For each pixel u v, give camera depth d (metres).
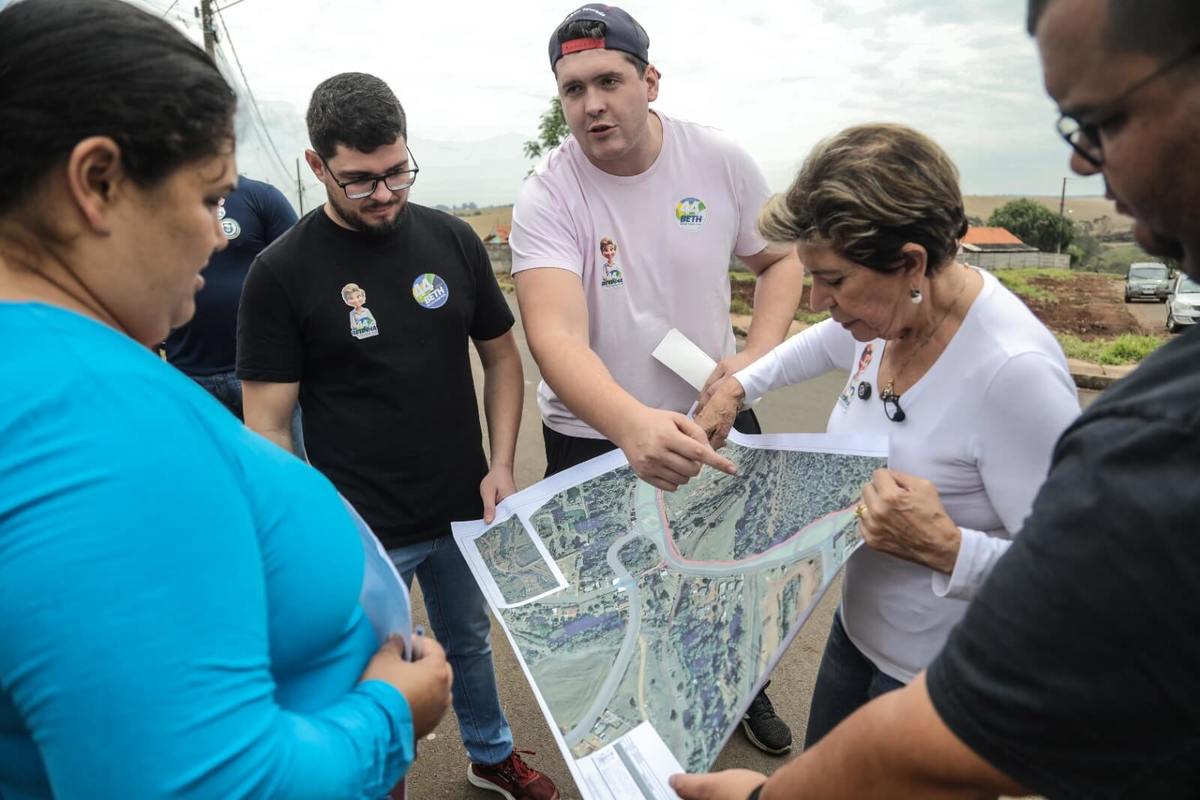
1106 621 0.55
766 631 1.12
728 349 2.13
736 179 1.95
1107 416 0.59
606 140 1.75
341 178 1.59
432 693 0.87
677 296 1.97
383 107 1.58
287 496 0.74
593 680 1.19
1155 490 0.53
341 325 1.71
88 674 0.55
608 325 1.98
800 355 1.61
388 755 0.78
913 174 1.00
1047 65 0.58
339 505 0.84
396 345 1.74
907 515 1.08
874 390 1.28
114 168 0.63
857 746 0.71
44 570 0.54
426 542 1.86
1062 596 0.56
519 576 1.43
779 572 1.20
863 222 1.01
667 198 1.91
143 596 0.57
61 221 0.64
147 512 0.58
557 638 1.28
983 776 0.63
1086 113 0.56
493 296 1.95
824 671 1.51
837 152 1.04
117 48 0.61
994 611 0.61
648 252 1.92
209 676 0.60
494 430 1.97
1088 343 9.04
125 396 0.61
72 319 0.63
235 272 2.94
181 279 0.72
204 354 2.99
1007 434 1.07
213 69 0.69
